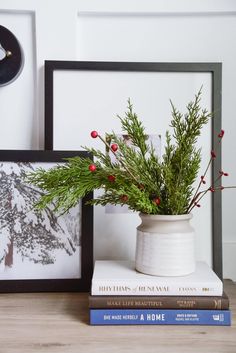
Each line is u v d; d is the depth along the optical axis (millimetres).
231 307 725
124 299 640
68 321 656
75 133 894
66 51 903
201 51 937
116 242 894
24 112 914
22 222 811
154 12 913
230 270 947
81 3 899
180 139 706
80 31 922
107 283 646
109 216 893
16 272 802
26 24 908
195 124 700
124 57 930
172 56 934
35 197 813
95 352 550
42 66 904
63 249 810
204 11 914
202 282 646
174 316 641
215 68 901
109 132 894
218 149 901
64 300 757
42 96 911
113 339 590
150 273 682
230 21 936
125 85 898
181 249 678
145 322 641
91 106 895
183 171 702
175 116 733
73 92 892
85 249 807
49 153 812
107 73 895
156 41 931
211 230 902
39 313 691
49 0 894
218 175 898
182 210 706
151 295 645
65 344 573
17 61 895
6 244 807
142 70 893
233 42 938
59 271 806
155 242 677
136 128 727
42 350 555
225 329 628
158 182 708
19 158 811
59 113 891
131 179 685
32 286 795
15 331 618
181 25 933
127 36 927
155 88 901
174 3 909
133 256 896
